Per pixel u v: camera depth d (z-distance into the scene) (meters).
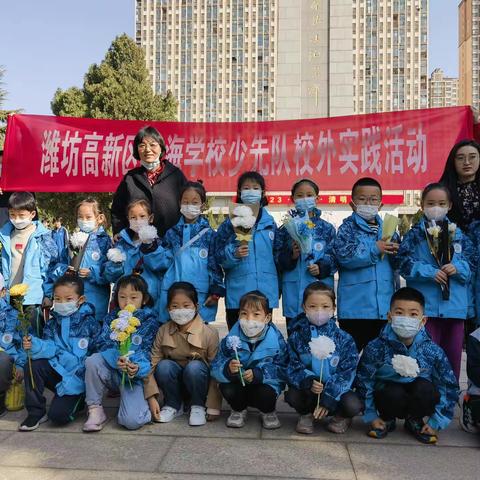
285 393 3.26
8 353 3.67
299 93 30.33
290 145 5.61
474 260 3.66
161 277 4.05
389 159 5.41
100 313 4.19
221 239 3.87
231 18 55.50
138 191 4.40
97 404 3.29
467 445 3.04
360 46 52.97
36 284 4.17
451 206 3.91
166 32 56.44
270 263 3.90
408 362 2.97
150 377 3.41
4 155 5.70
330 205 21.95
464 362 5.00
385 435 3.15
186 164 5.72
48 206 20.48
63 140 5.71
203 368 3.44
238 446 2.99
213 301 3.91
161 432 3.22
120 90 23.33
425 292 3.60
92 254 4.18
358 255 3.64
